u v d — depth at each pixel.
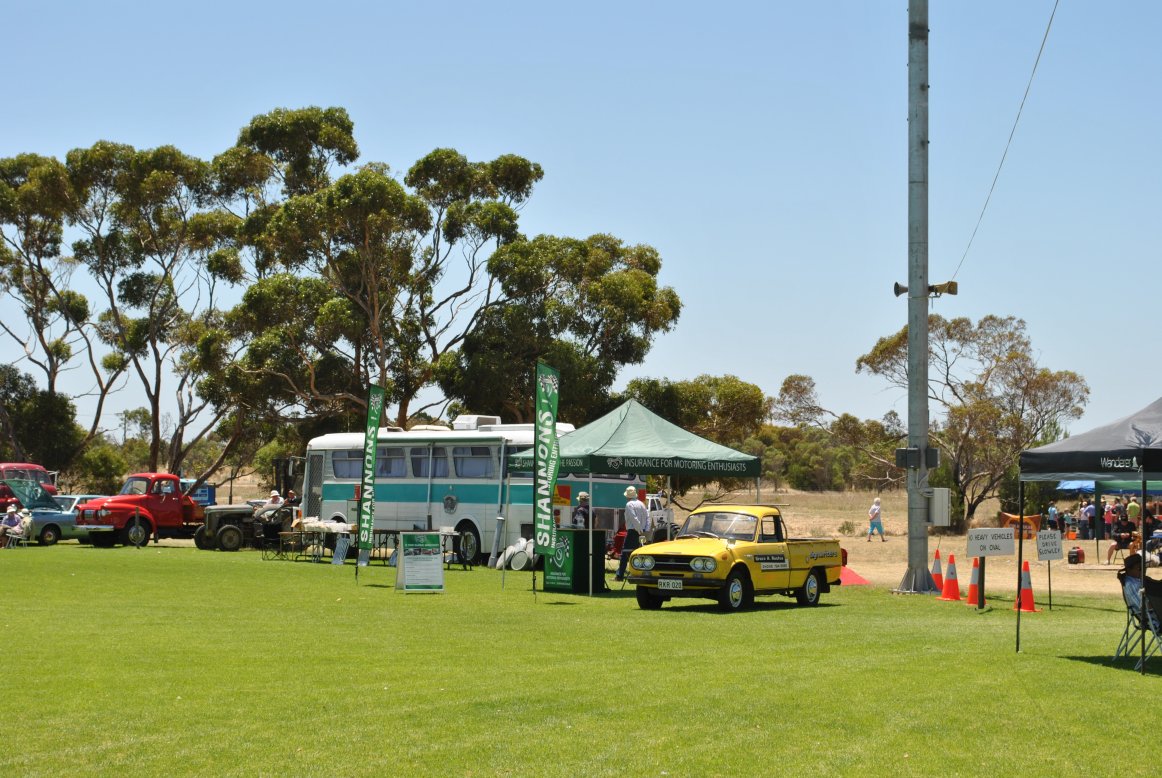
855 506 91.31
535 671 10.98
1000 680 10.67
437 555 21.08
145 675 10.48
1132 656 12.56
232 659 11.55
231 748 7.61
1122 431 12.11
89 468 71.00
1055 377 57.81
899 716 8.85
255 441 59.88
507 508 28.98
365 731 8.16
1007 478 58.88
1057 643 13.72
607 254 52.34
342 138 55.62
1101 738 8.23
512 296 50.28
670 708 9.06
